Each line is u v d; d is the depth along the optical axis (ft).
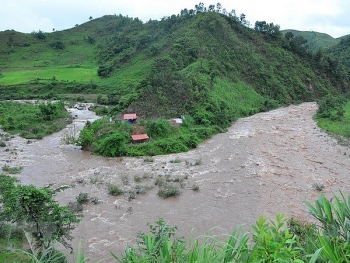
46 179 79.20
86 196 66.90
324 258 12.05
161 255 12.35
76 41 388.16
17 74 269.03
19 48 355.36
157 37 275.59
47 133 124.88
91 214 60.59
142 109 130.00
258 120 151.64
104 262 45.88
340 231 14.12
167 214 60.95
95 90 231.09
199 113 133.08
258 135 122.01
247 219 58.70
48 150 105.09
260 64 210.59
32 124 134.82
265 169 84.38
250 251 12.12
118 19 434.30
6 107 163.94
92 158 97.55
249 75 201.26
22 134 121.29
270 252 11.51
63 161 94.38
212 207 63.62
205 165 89.51
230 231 54.49
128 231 54.70
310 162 90.43
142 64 244.63
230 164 89.30
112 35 366.02
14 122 133.28
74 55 351.46
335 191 70.85
